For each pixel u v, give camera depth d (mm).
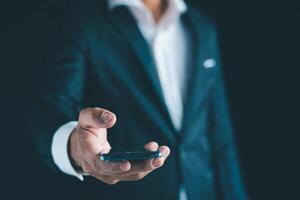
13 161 3168
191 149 2217
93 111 1287
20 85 3195
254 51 3477
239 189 2447
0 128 3182
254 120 3479
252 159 3486
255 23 3477
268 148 3479
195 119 2248
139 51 2139
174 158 2160
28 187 3117
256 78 3479
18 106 3197
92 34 2113
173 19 2283
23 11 3170
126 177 1353
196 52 2283
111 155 1263
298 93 3453
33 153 3119
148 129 2125
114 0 2168
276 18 3461
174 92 2236
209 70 2322
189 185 2199
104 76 2113
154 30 2268
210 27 2369
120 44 2145
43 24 3047
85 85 2119
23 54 3193
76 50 2074
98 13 2150
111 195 2098
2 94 3203
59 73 1990
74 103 1905
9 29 3193
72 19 2125
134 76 2135
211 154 2410
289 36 3451
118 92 2117
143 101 2123
